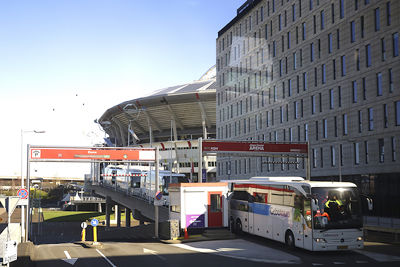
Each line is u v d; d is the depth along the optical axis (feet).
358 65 151.43
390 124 135.74
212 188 87.20
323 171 167.53
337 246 59.57
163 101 376.07
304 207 61.72
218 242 78.33
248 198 82.38
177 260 58.08
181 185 85.61
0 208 211.00
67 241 195.21
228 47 259.80
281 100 200.75
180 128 414.21
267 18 215.10
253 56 229.25
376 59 142.51
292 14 194.08
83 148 93.71
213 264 54.13
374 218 133.59
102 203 464.24
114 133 511.40
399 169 130.93
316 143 172.96
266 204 74.43
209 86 389.60
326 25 168.86
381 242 80.02
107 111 438.81
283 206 68.23
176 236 84.28
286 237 67.41
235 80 249.34
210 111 378.32
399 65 132.98
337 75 161.68
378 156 140.26
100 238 199.93
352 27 155.02
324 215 59.82
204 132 384.88
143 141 453.99
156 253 66.23
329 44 167.73
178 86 434.71
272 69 209.97
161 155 409.08
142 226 115.03
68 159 92.94
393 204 132.87
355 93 152.46
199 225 85.71
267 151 114.42
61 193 573.33
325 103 168.35
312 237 59.41
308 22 180.96
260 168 215.51
